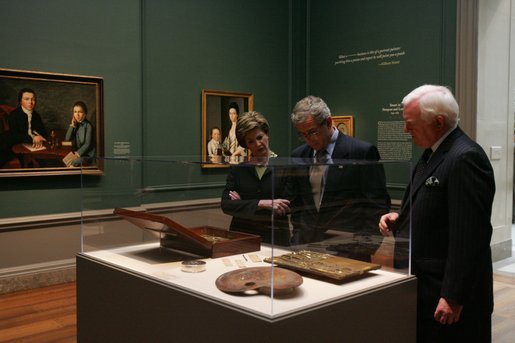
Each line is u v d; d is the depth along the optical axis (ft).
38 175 18.11
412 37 21.89
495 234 22.91
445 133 8.09
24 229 18.17
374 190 7.59
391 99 22.68
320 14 25.20
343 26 24.32
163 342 7.17
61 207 18.97
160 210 8.48
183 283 6.98
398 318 7.19
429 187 7.95
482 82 21.13
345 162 7.19
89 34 19.31
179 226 7.51
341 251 7.20
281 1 25.68
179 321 6.83
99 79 19.45
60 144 18.63
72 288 18.47
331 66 24.90
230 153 23.76
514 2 22.98
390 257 7.61
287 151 26.17
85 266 9.05
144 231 8.85
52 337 13.93
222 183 7.38
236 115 23.90
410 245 7.55
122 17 20.16
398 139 22.47
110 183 9.32
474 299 7.84
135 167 8.84
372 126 23.45
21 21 17.74
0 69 17.20
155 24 21.12
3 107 17.39
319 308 5.99
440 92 8.05
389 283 7.02
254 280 6.32
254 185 6.54
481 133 21.31
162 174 8.36
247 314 5.80
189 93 22.31
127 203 8.96
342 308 6.27
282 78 25.88
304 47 25.80
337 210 7.06
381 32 22.91
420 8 21.59
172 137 21.83
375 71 23.22
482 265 7.57
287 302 6.11
